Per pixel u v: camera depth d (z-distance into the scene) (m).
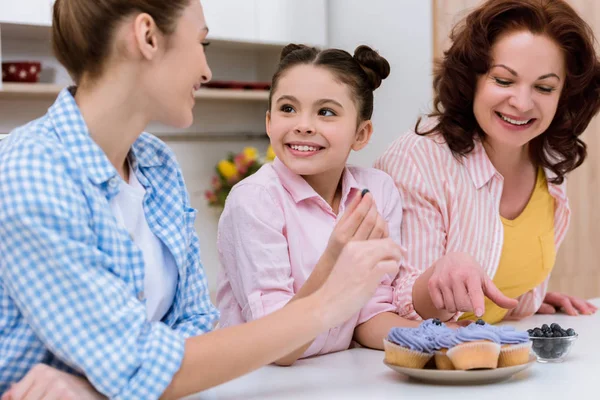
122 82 0.96
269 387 1.05
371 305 1.37
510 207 1.63
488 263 1.55
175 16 0.95
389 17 2.85
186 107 1.00
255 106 3.21
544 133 1.62
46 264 0.86
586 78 1.52
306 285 1.10
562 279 3.05
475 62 1.48
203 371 0.92
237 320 1.38
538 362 1.16
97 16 0.93
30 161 0.87
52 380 0.87
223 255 1.36
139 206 1.05
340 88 1.32
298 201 1.34
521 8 1.44
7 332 0.91
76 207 0.89
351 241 1.02
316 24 2.99
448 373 1.01
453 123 1.57
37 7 2.41
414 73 2.76
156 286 1.05
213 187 3.01
